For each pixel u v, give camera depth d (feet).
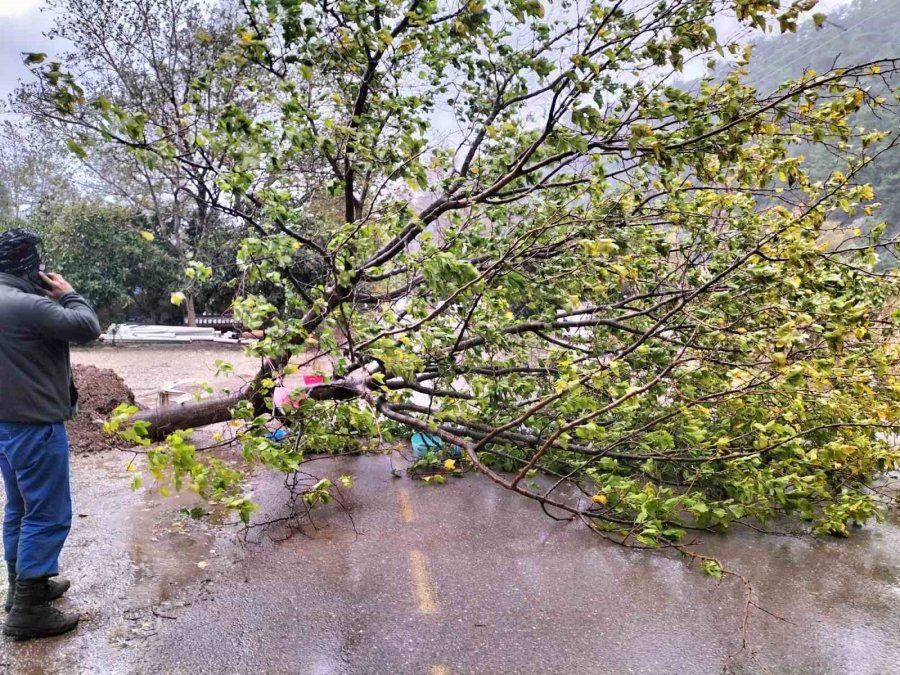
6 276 8.14
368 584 9.89
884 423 10.66
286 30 9.75
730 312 12.30
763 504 11.69
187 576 9.96
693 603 9.71
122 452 16.29
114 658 7.77
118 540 11.17
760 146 12.07
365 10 10.04
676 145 10.23
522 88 12.57
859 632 9.04
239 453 16.76
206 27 38.65
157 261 45.27
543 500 9.61
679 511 13.60
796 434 10.26
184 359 35.73
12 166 56.54
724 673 7.95
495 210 14.66
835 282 11.38
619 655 8.24
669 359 12.58
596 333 14.89
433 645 8.30
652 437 10.57
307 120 10.30
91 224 44.73
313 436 12.41
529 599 9.61
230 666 7.71
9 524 8.60
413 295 13.67
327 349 11.51
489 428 13.98
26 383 7.76
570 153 10.87
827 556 11.71
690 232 14.01
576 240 12.19
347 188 12.54
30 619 8.04
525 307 15.84
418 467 15.64
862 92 9.36
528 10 8.64
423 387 14.99
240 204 12.78
